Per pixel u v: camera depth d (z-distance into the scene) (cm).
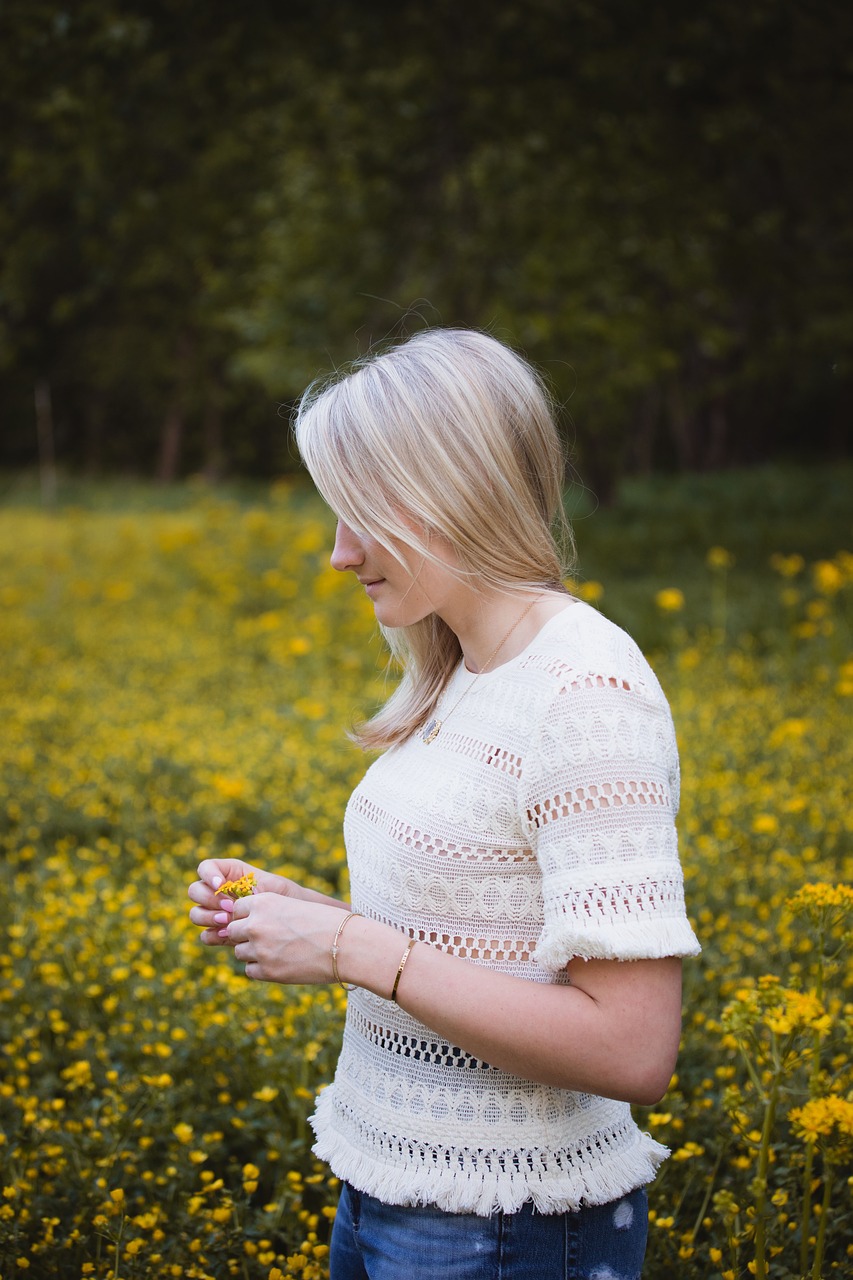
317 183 1098
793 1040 161
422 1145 144
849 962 303
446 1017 133
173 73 892
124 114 904
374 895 151
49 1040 315
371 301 1141
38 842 470
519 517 147
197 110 941
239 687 720
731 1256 188
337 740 563
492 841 140
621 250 1048
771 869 386
